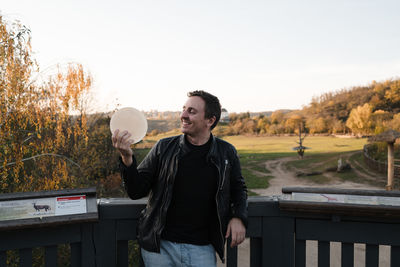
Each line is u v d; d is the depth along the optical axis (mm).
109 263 1706
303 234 1741
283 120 97438
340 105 96562
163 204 1548
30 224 1418
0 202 1477
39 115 7027
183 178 1565
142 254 1657
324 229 1715
